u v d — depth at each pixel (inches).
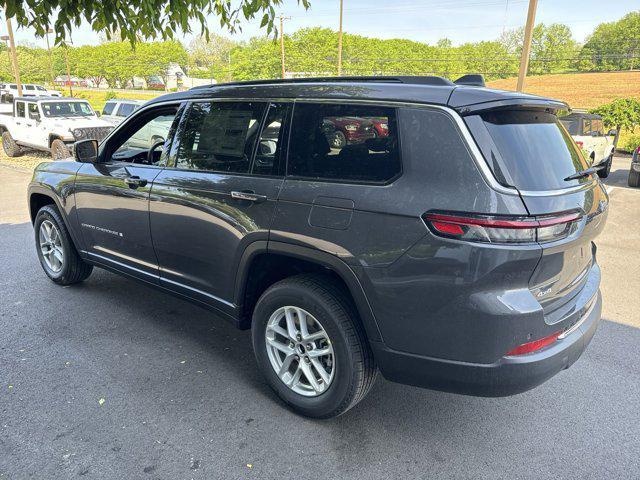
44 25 154.3
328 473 93.7
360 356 98.7
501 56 4566.9
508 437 105.2
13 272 198.2
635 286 198.4
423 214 85.7
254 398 117.1
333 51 4699.8
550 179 89.0
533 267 82.7
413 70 4650.6
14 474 91.4
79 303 168.9
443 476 93.6
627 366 134.8
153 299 174.1
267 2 166.6
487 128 86.4
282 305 107.4
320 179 100.0
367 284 92.4
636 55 3890.3
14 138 590.9
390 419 110.6
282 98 109.7
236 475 92.7
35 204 187.6
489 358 85.7
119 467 93.9
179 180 126.6
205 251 123.0
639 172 446.9
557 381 127.5
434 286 85.9
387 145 92.4
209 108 125.0
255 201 108.2
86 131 514.0
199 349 139.9
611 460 98.4
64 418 107.8
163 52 4931.1
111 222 150.0
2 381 121.4
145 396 116.7
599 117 546.6
